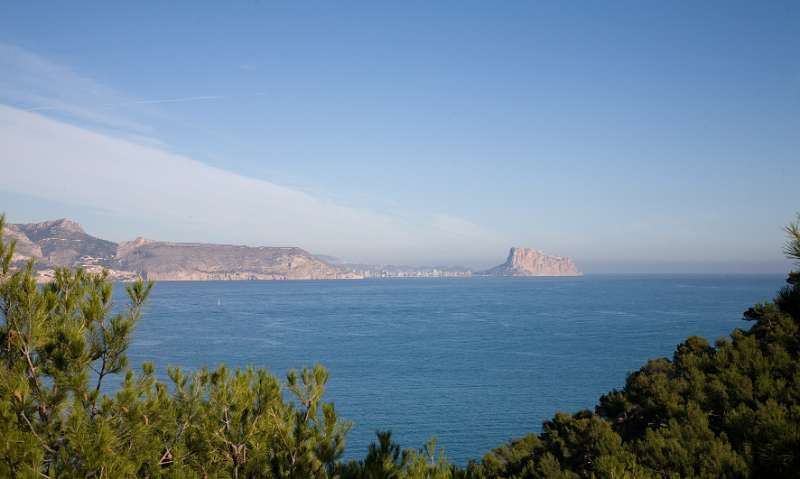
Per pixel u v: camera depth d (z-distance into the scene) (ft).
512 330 447.01
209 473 26.35
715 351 87.45
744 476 36.35
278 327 468.34
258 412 28.04
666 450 51.96
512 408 198.59
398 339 392.06
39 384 22.41
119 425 23.21
